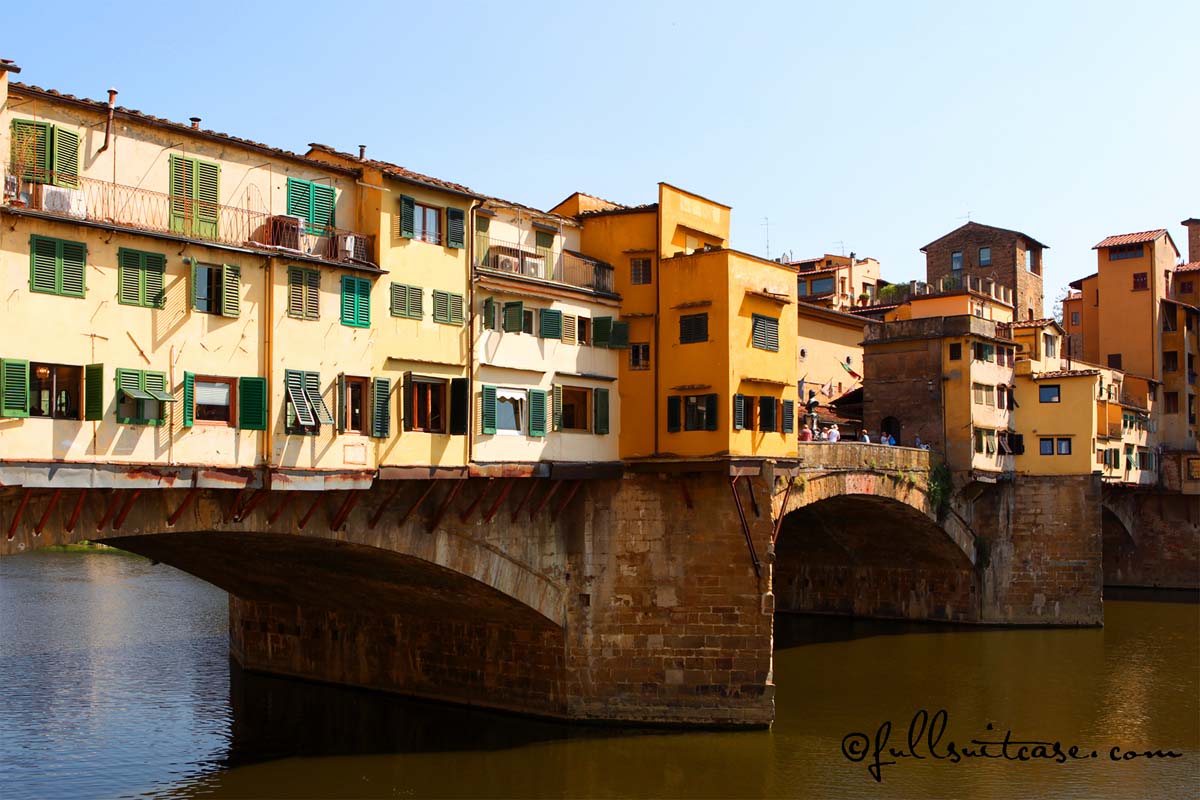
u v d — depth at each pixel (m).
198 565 36.97
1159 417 80.31
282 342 27.77
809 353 61.38
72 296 24.12
